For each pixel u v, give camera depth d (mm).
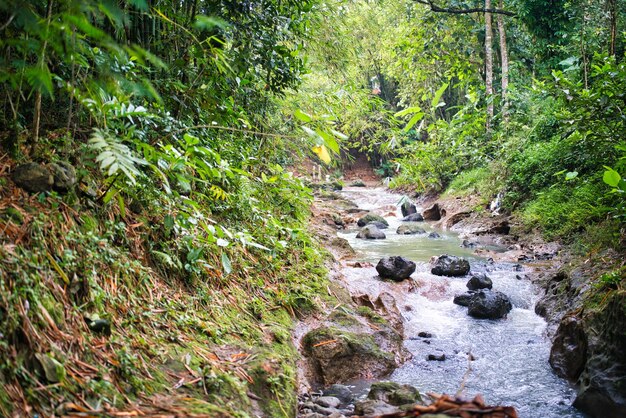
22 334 2246
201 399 2732
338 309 4980
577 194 8398
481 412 1746
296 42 6352
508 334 5414
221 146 5023
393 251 8844
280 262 5184
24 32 2658
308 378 4074
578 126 6547
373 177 23031
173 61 4215
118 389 2473
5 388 2051
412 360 4809
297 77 6168
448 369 4652
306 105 7105
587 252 6523
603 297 4574
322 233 8875
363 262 7508
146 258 3543
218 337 3453
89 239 3000
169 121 3895
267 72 5766
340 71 8789
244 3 4801
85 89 3186
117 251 3246
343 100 7902
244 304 4133
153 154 3236
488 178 11844
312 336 4344
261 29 5121
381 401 3627
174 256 3689
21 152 3070
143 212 3699
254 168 6430
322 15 7980
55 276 2652
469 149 12906
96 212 3291
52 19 2242
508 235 9367
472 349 5078
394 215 13750
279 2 5367
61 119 3537
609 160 7805
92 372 2434
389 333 4895
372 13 14977
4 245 2486
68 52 2383
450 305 6191
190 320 3379
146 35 3953
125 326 2906
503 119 12883
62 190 3043
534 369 4660
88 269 2838
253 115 6062
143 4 2066
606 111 6195
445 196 13383
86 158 3205
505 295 6016
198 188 4715
